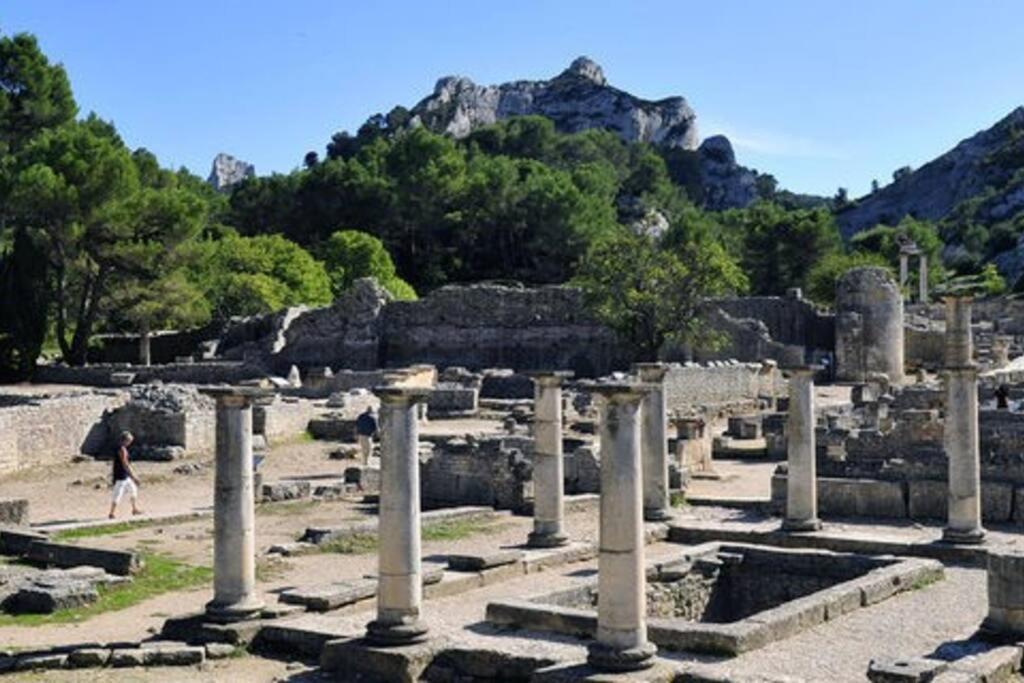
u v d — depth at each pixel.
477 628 20.20
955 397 26.62
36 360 77.75
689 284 76.88
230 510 19.89
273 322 88.62
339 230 127.25
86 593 22.50
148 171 93.69
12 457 42.41
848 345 80.31
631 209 169.00
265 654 19.23
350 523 31.16
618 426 16.95
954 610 21.39
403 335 88.88
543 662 17.30
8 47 96.94
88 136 81.25
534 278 125.12
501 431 51.38
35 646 19.22
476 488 35.47
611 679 16.16
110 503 35.91
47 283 78.62
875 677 15.98
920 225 175.50
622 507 16.81
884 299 80.12
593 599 22.72
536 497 27.48
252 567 20.23
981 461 32.81
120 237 79.62
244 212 133.25
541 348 86.50
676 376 63.84
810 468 28.41
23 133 97.75
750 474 41.22
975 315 104.00
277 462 45.59
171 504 35.72
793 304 84.44
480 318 87.69
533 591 23.52
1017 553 18.70
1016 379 62.78
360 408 57.34
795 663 17.84
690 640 18.58
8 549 27.27
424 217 128.00
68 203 77.00
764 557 25.45
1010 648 17.58
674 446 40.59
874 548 26.92
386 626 18.27
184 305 83.19
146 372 77.62
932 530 29.38
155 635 19.92
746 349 80.69
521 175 147.38
